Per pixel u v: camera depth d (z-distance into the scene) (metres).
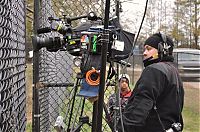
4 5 2.49
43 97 4.21
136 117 3.23
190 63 15.28
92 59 2.61
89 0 4.11
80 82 2.71
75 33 2.75
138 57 21.25
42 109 4.08
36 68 2.78
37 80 2.77
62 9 4.32
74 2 4.21
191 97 13.00
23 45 3.70
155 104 3.32
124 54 2.82
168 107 3.37
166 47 3.58
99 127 2.37
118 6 3.02
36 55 2.78
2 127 2.39
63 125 2.91
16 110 2.96
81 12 4.20
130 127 3.23
